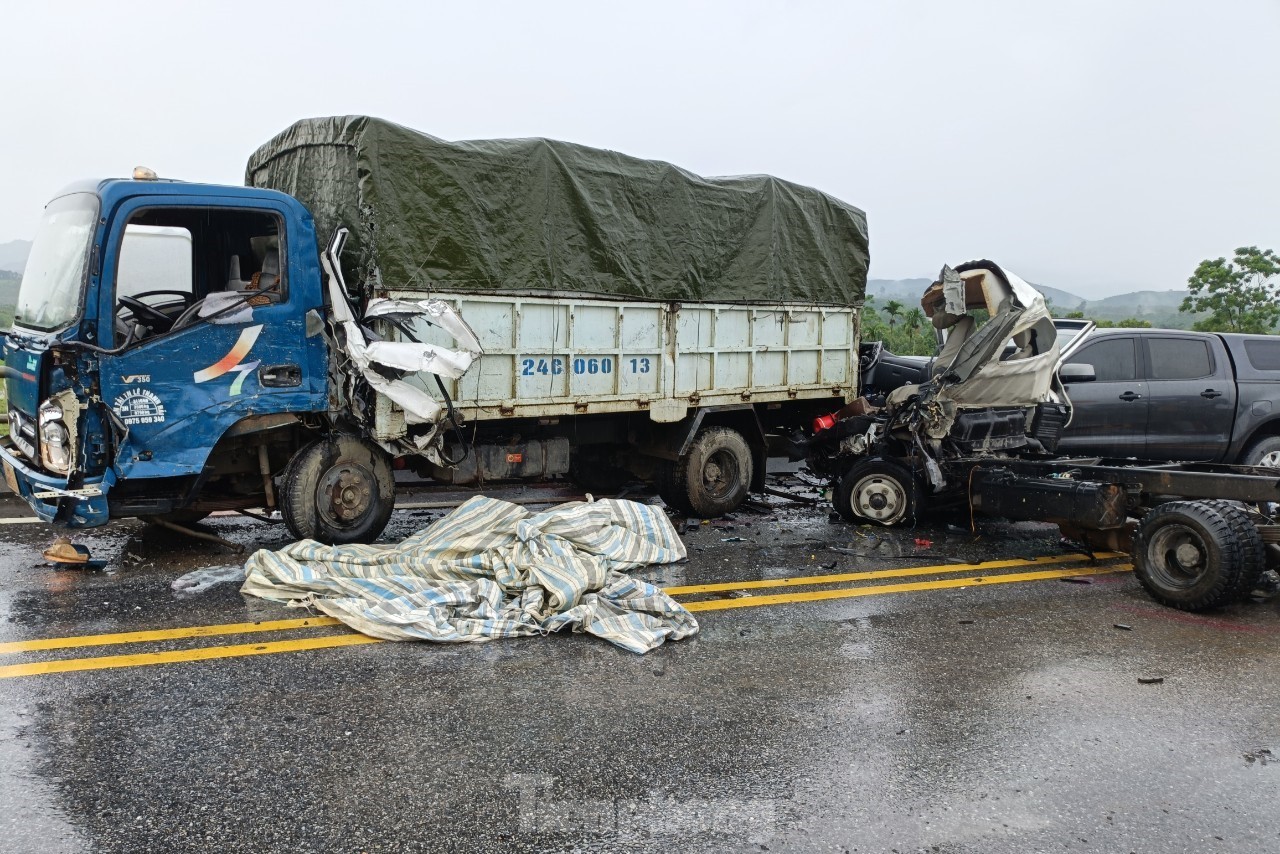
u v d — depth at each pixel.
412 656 4.63
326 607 5.16
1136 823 3.23
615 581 5.68
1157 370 9.93
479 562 5.69
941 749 3.76
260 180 7.86
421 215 6.45
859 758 3.66
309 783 3.34
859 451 8.40
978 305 8.12
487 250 6.76
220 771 3.40
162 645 4.67
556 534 6.25
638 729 3.87
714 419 8.65
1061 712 4.17
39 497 5.59
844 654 4.86
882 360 10.70
